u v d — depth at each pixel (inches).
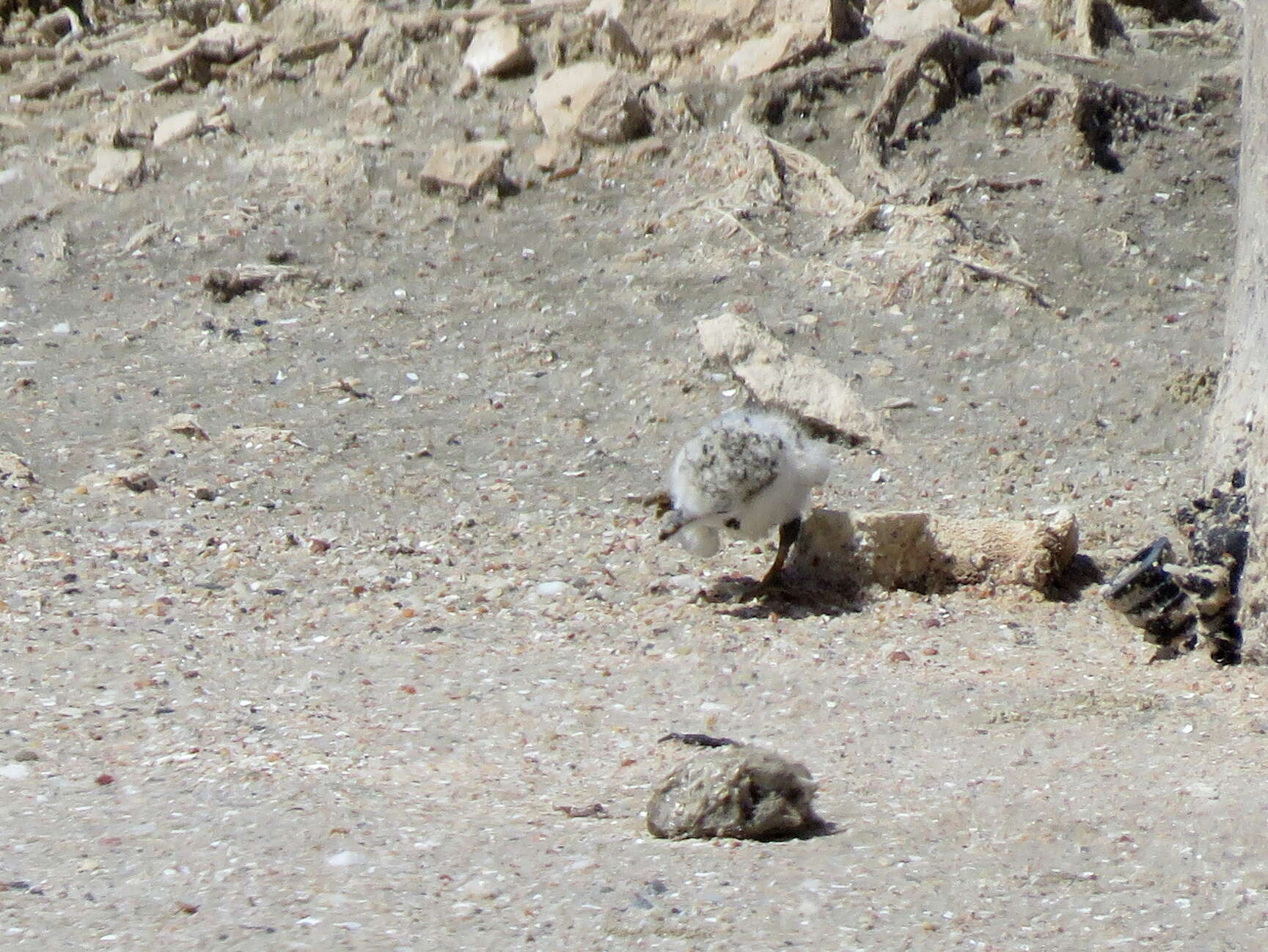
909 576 555.5
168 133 1019.9
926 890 304.8
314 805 353.4
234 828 338.0
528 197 954.7
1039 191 917.8
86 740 403.9
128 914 291.9
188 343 807.7
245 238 911.0
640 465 684.1
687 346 784.9
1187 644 488.7
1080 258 861.8
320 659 478.6
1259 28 488.7
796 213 909.2
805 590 549.3
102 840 331.3
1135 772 376.5
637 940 281.1
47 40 1167.6
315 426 720.3
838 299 829.2
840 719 430.9
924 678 465.7
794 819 339.0
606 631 511.5
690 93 1009.5
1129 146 959.0
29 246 913.5
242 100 1074.1
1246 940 280.4
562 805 361.4
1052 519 560.7
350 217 934.4
